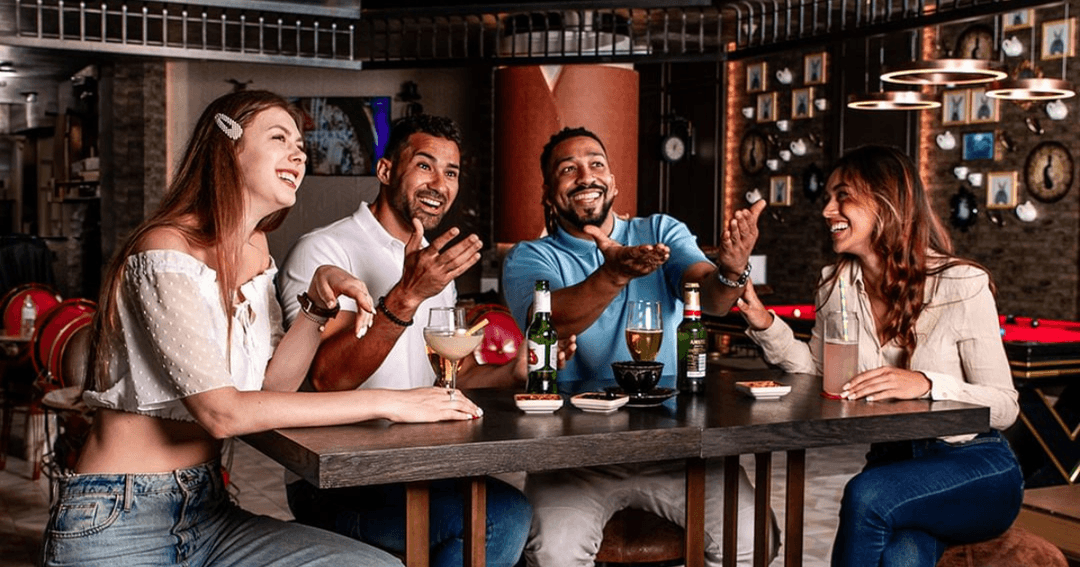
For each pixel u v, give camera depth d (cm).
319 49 1045
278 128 218
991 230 928
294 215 1262
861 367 288
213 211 211
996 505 259
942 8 709
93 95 1298
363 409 204
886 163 281
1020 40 894
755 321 292
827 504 518
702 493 252
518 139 918
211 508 221
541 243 320
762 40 871
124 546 207
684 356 254
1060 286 866
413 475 187
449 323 225
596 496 274
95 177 1289
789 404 240
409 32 987
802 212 1134
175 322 199
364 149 1260
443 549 242
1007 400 265
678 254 307
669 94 1280
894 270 281
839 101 1077
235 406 198
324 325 239
